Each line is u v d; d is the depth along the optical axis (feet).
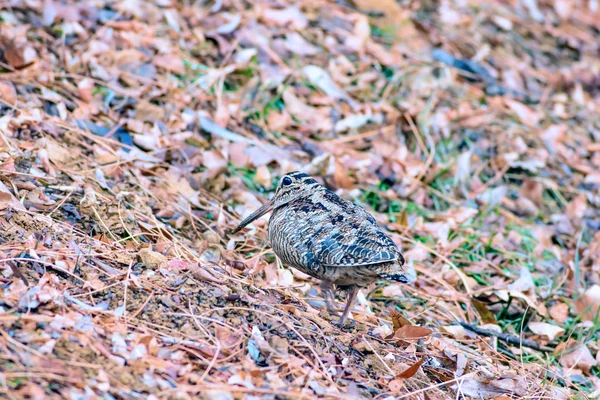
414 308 33.88
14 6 43.27
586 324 34.35
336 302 31.60
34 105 36.58
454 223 39.70
